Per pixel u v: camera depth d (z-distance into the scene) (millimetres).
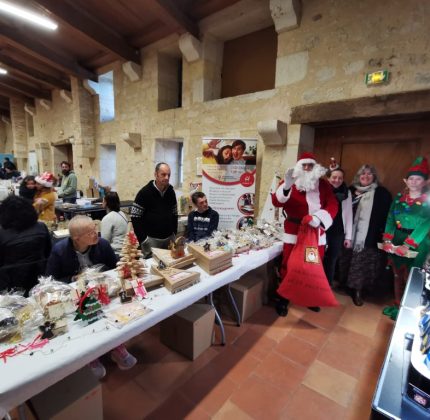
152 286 1334
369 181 2342
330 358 1710
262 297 2342
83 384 1127
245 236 2127
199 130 3654
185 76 3740
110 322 1038
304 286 1962
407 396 715
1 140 11164
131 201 4633
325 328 2033
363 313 2260
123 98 4859
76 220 1426
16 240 1553
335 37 2414
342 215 2312
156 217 2318
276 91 2854
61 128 6887
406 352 899
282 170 2885
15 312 977
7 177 7539
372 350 1794
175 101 4469
